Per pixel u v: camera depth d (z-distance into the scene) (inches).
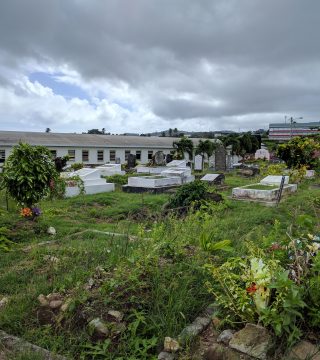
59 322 129.3
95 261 178.4
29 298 146.6
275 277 114.8
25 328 130.8
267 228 271.4
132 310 128.5
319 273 118.6
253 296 115.3
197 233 200.8
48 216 330.3
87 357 114.7
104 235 262.2
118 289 137.5
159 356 110.1
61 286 150.2
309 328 115.3
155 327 121.4
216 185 619.8
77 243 227.9
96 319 125.0
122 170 1047.6
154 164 1119.0
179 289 137.4
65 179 502.3
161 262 160.1
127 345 115.6
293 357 102.7
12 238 255.1
